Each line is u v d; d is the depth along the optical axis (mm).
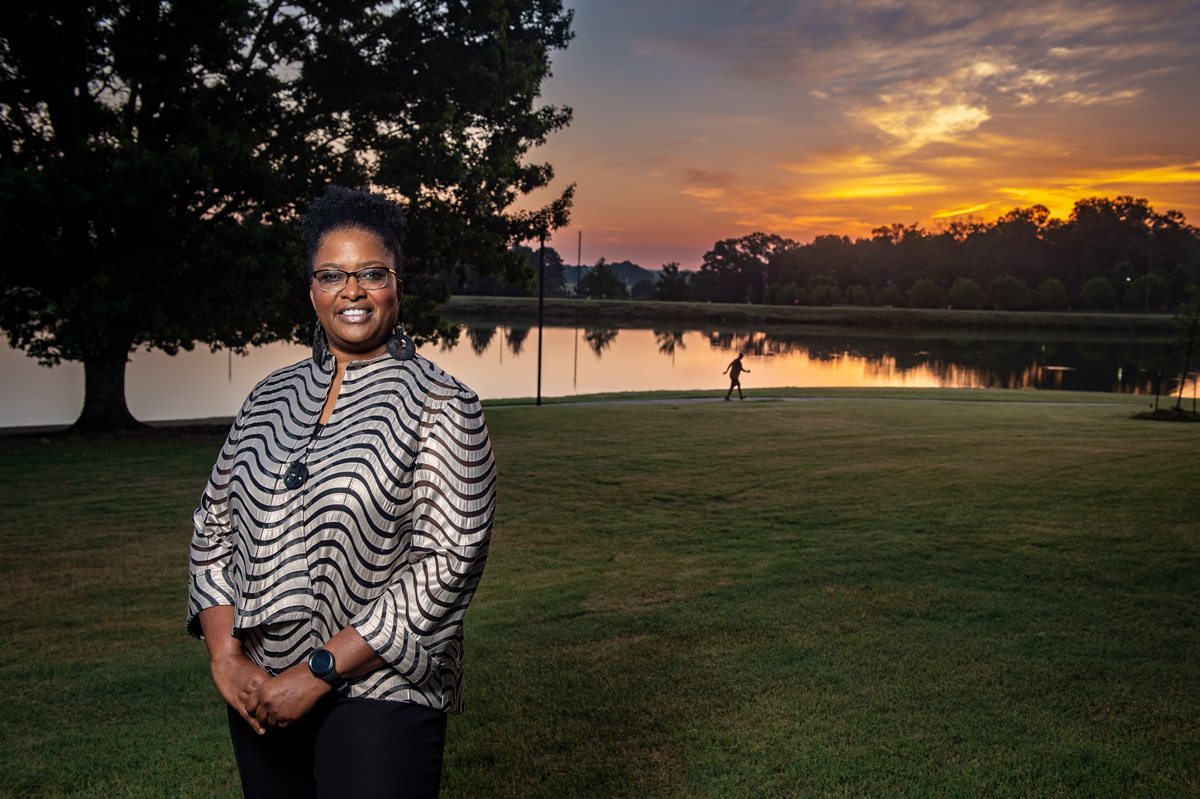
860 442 14594
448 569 1481
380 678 1482
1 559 7566
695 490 10602
